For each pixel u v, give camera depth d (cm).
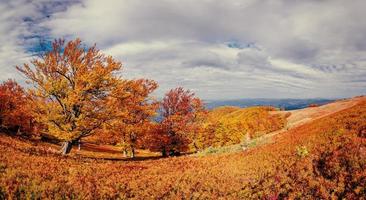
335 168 1044
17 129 5078
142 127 3559
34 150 1823
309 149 1308
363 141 1188
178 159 2022
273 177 1122
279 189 1006
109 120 2303
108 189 1068
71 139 2184
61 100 2134
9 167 1112
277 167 1249
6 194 870
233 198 1003
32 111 2159
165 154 4469
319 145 1331
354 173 963
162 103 4459
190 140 4597
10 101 4212
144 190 1110
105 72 2175
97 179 1216
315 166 1113
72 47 2194
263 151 1666
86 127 2220
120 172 1437
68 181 1105
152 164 1800
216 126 6581
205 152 2706
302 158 1230
